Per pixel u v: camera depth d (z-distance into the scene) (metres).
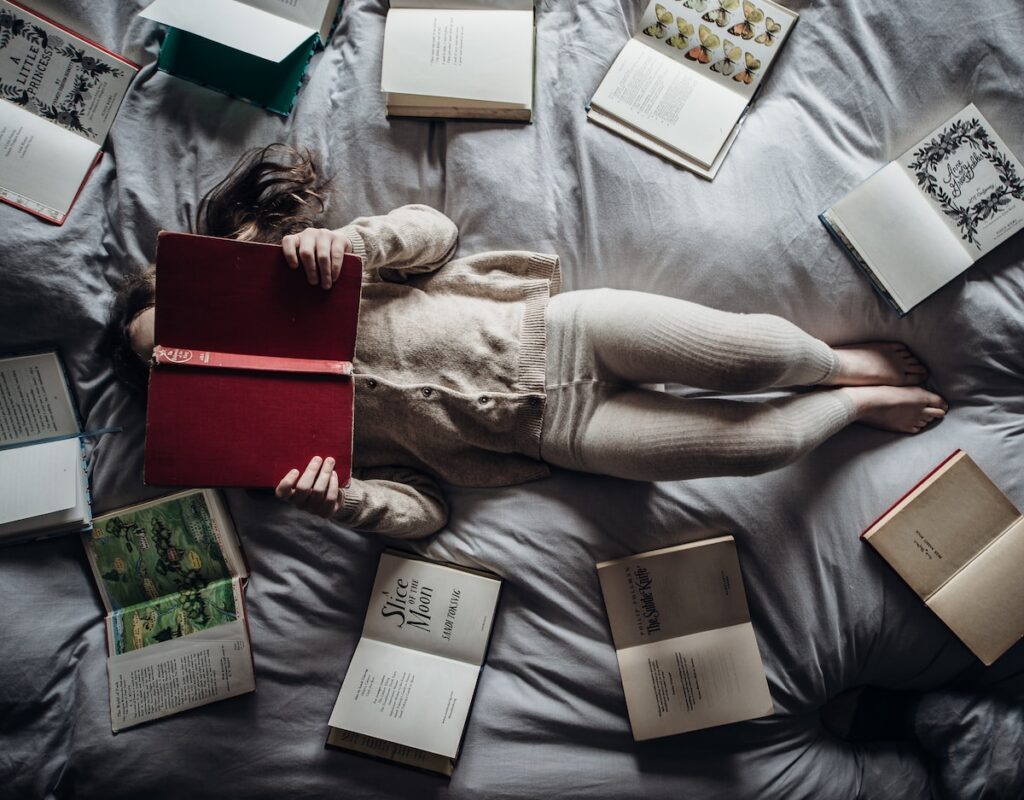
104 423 1.16
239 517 1.16
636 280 1.13
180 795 1.08
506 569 1.09
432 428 1.02
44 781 1.08
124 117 1.15
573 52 1.16
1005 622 1.04
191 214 1.14
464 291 1.06
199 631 1.12
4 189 1.11
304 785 1.07
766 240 1.08
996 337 1.07
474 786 1.06
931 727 1.08
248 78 1.16
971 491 1.06
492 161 1.13
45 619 1.12
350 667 1.08
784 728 1.07
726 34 1.14
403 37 1.14
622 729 1.07
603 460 1.00
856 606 1.06
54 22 1.14
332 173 1.15
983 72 1.05
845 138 1.10
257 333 0.84
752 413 0.96
